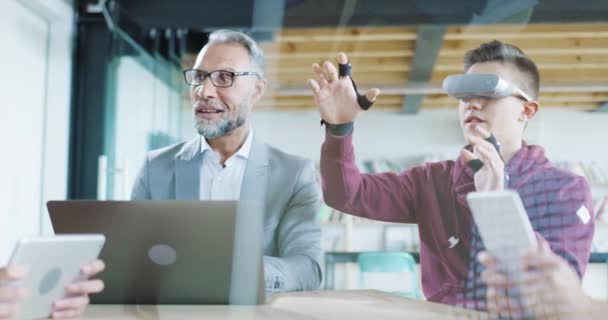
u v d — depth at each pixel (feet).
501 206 2.81
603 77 13.38
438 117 14.64
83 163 10.96
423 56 12.73
